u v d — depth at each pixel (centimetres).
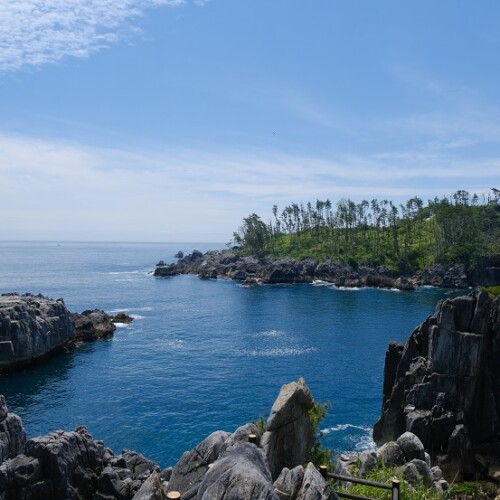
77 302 18288
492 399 5572
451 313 5722
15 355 9469
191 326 13862
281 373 9181
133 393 8119
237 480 1105
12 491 3766
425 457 3297
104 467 4269
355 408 7356
